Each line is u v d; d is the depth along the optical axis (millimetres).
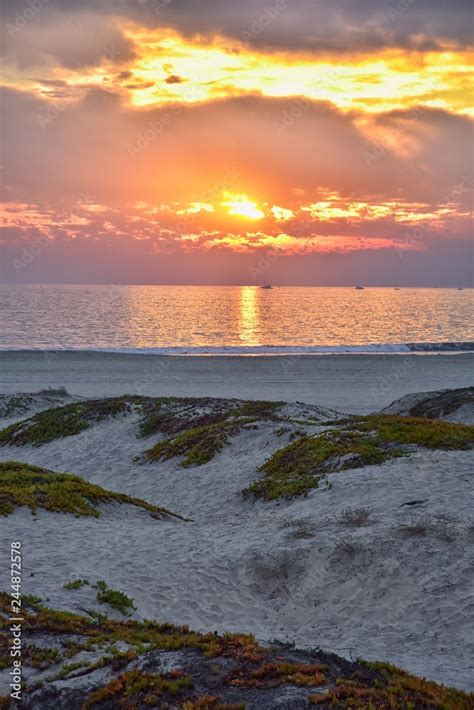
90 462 31875
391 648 11297
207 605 13281
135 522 19781
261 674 8273
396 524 15766
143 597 13297
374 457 22719
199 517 22109
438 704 7719
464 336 125562
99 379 61031
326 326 144500
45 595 12570
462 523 15344
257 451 28062
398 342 111500
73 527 18125
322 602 13391
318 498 19609
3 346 96875
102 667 8906
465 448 23297
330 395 53281
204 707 7426
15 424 39938
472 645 10883
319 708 7387
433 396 39688
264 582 14398
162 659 8891
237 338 114812
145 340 109562
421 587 13039
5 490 20219
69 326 134875
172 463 29391
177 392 54438
